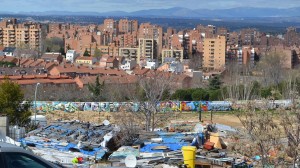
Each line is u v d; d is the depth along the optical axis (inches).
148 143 1246.9
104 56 6609.3
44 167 408.2
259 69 5251.0
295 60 7116.1
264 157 965.8
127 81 3860.7
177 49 7795.3
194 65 6909.5
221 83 4222.4
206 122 2175.2
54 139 1242.6
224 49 7327.8
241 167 1041.5
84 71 4955.7
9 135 1069.1
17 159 397.1
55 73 4837.6
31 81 3686.0
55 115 2615.7
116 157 1029.2
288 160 962.7
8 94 1819.6
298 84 2994.6
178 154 1056.2
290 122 974.4
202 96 3319.4
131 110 2011.6
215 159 1060.5
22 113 1777.8
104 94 3319.4
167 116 2209.6
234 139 1161.4
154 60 7145.7
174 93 3334.2
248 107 1056.2
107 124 1534.2
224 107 3014.3
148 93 2359.7
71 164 943.7
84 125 1471.5
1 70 4741.6
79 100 3282.5
